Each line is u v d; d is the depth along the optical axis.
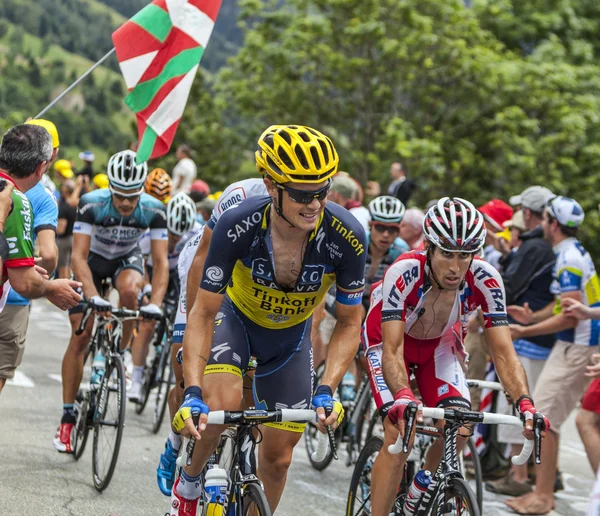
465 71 38.66
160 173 16.89
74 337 11.70
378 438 8.80
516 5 51.16
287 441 7.38
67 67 176.38
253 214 6.86
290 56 40.31
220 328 7.50
